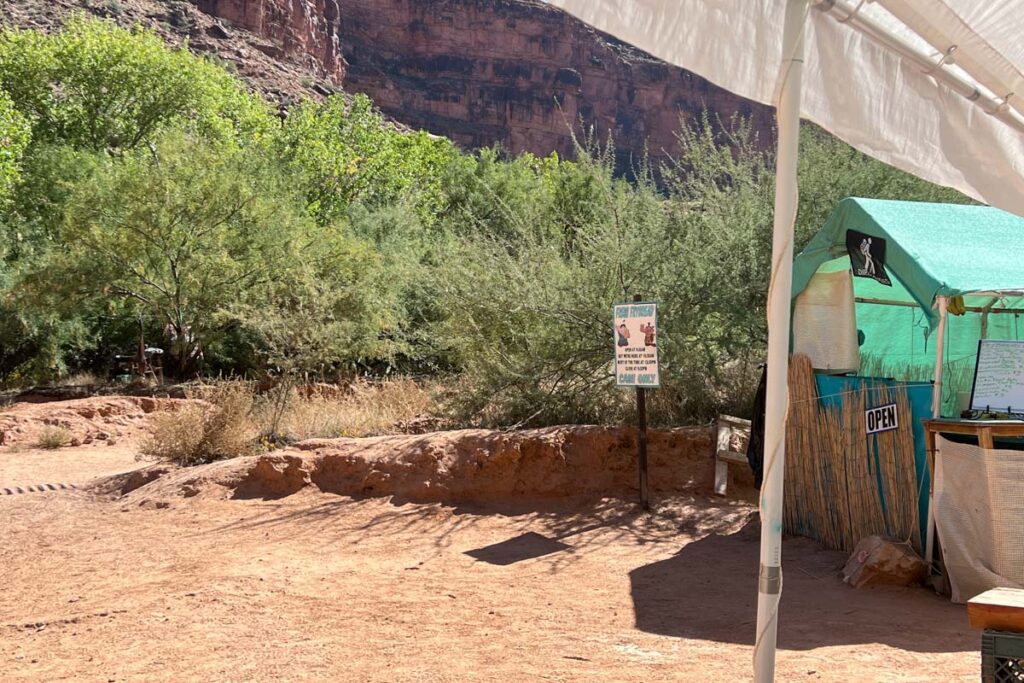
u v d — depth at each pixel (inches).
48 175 1137.4
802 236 426.9
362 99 1667.1
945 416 287.9
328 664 186.2
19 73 1397.6
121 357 1156.5
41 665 196.1
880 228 277.1
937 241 274.8
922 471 262.5
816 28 101.3
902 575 249.1
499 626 215.6
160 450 455.2
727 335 431.8
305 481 374.6
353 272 924.0
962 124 111.7
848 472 286.7
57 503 392.2
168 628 219.0
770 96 95.3
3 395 854.5
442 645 199.2
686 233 433.7
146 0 3213.6
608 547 301.6
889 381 278.2
